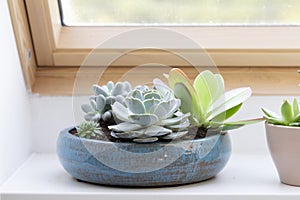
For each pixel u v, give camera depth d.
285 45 1.23
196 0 1.24
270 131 1.00
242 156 1.27
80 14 1.27
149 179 0.96
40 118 1.27
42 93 1.25
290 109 0.99
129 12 1.26
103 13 1.26
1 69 1.03
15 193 0.97
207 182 1.04
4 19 1.07
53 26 1.20
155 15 1.26
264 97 1.26
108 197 0.95
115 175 0.96
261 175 1.10
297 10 1.26
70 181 1.05
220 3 1.25
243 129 1.28
